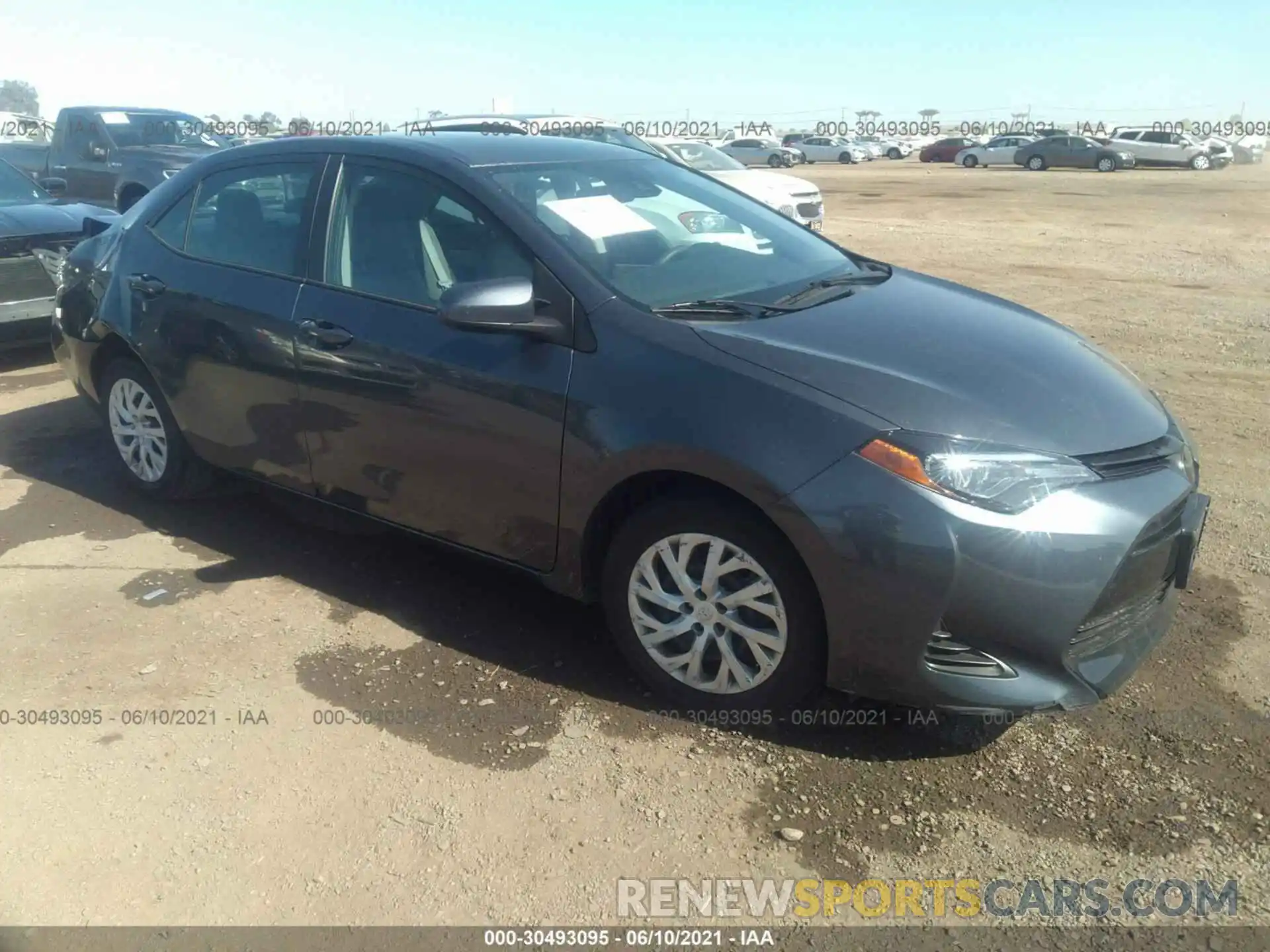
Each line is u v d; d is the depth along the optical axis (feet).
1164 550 9.81
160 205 15.39
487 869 8.63
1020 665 9.14
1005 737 10.14
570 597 11.30
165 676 11.43
